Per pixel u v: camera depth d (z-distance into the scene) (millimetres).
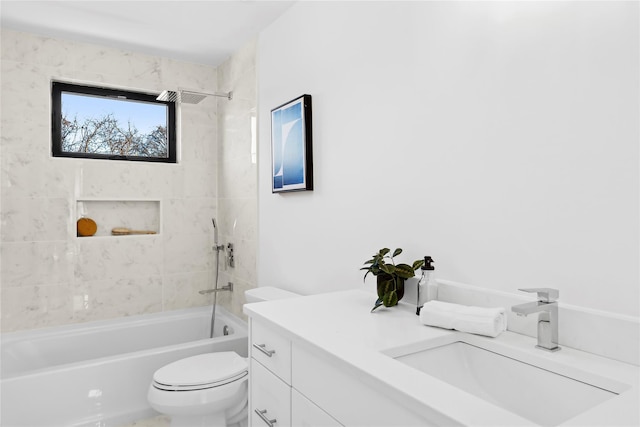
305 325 1261
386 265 1467
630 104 984
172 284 3328
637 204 972
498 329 1150
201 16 2588
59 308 2908
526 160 1204
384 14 1711
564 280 1113
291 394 1225
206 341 2643
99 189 3051
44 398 2156
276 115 2475
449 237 1439
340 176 1975
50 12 2555
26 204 2809
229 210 3271
